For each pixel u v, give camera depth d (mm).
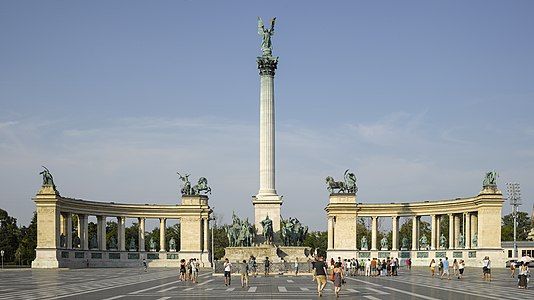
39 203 127125
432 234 142375
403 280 80625
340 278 51031
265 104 118250
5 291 58094
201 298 49812
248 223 113062
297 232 113875
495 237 126062
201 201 152375
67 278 84812
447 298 50188
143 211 149125
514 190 157750
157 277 88500
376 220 147625
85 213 138125
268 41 121188
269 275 94938
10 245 178125
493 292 57406
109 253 142875
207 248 151500
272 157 117375
